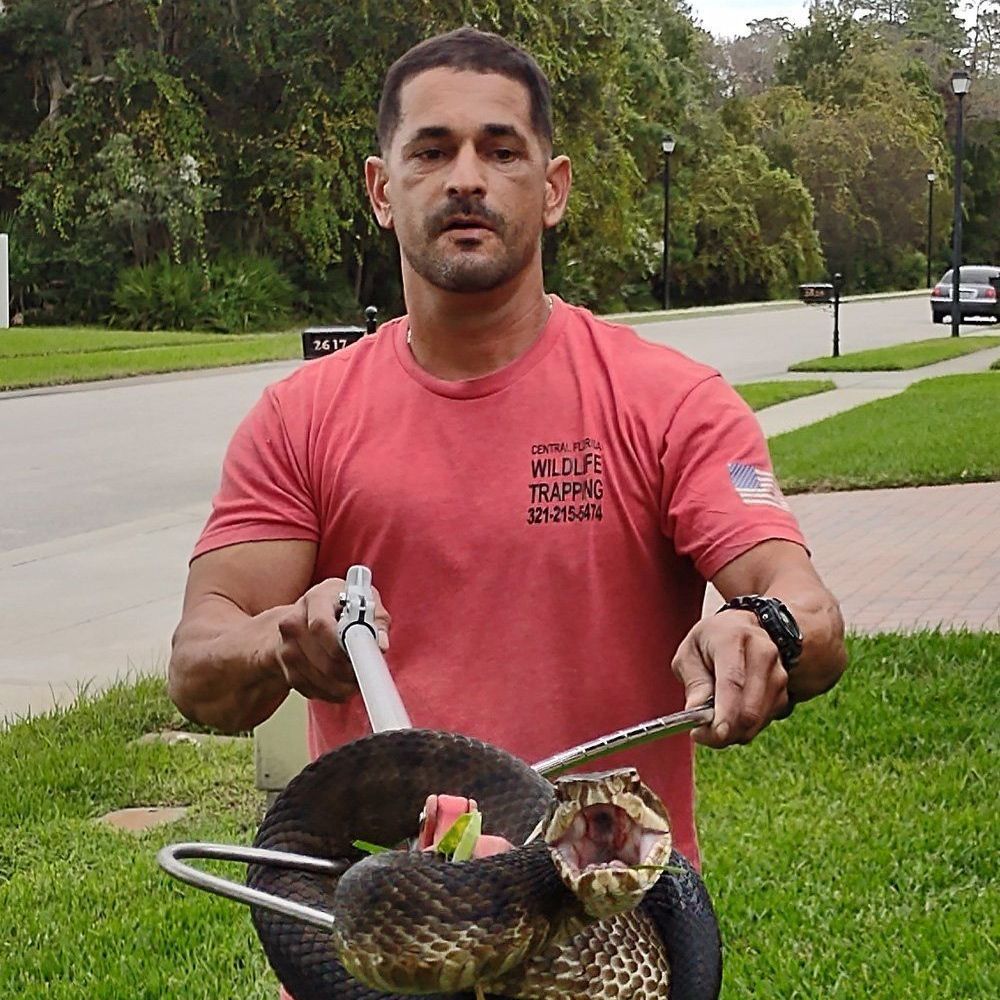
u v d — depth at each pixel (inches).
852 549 397.4
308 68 1553.9
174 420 740.0
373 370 97.3
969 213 3383.4
